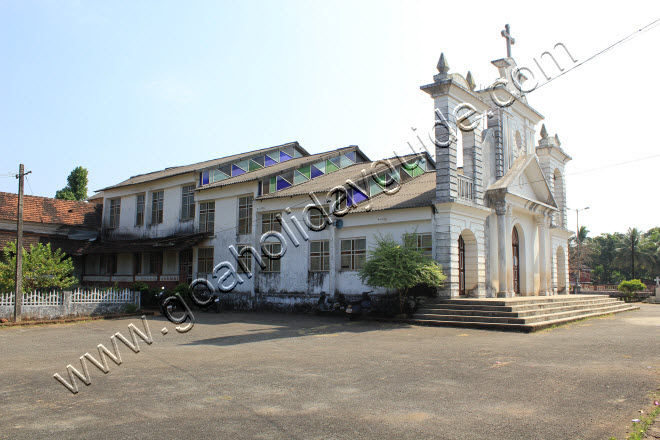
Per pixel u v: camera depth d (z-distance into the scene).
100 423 6.16
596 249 76.62
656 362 9.45
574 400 6.82
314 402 7.01
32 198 31.67
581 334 13.96
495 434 5.56
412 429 5.79
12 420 6.34
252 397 7.33
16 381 8.70
